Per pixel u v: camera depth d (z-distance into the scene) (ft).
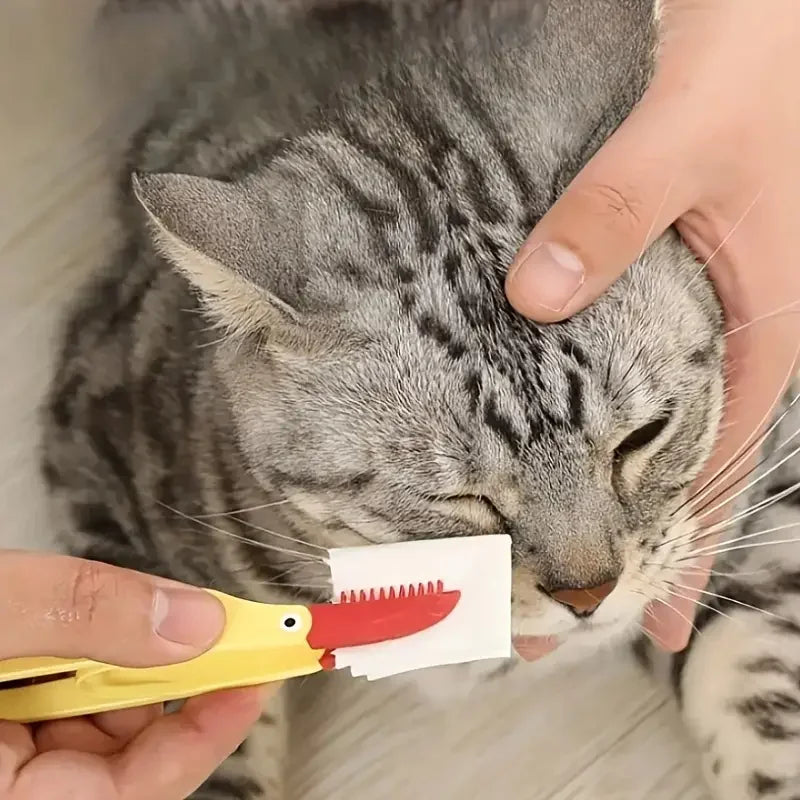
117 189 1.32
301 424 1.06
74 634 0.88
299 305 1.01
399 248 1.04
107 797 0.99
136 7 1.32
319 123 1.13
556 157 1.04
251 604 0.92
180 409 1.23
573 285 0.96
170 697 0.95
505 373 1.01
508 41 1.12
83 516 1.36
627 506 1.07
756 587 1.27
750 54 1.09
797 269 1.13
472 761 1.35
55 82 1.35
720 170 1.07
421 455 1.03
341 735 1.36
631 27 1.06
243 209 1.01
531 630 1.10
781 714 1.25
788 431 1.26
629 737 1.34
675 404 1.06
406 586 0.97
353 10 1.20
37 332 1.35
